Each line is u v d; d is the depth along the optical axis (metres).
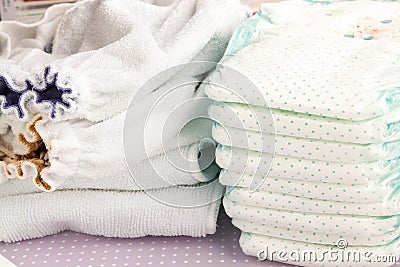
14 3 1.70
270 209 0.89
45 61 1.08
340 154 0.83
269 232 0.90
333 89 0.85
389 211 0.85
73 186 1.00
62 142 0.90
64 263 0.95
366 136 0.81
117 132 0.93
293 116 0.84
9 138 0.98
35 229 1.00
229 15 1.14
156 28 1.13
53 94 0.92
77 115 0.92
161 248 0.97
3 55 1.12
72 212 0.99
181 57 1.00
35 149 0.96
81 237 1.02
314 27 1.11
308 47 1.00
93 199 0.99
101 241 1.00
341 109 0.81
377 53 0.97
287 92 0.85
